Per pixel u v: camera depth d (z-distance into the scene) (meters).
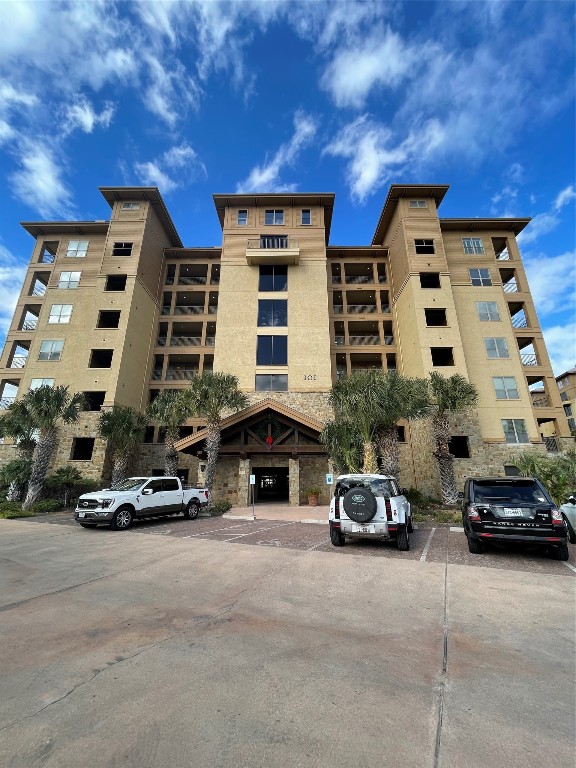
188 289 34.38
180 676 3.28
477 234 31.94
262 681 3.20
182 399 20.95
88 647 3.88
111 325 30.28
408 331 29.47
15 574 6.89
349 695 2.98
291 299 29.05
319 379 26.89
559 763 2.25
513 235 32.03
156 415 22.03
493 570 6.91
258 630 4.31
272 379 26.92
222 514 16.97
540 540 7.52
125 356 28.14
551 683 3.19
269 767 2.21
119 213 32.22
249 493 21.84
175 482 14.97
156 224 34.09
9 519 16.19
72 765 2.24
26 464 21.42
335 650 3.80
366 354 32.22
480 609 4.98
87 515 12.23
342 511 9.12
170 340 33.31
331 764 2.24
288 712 2.76
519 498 8.14
